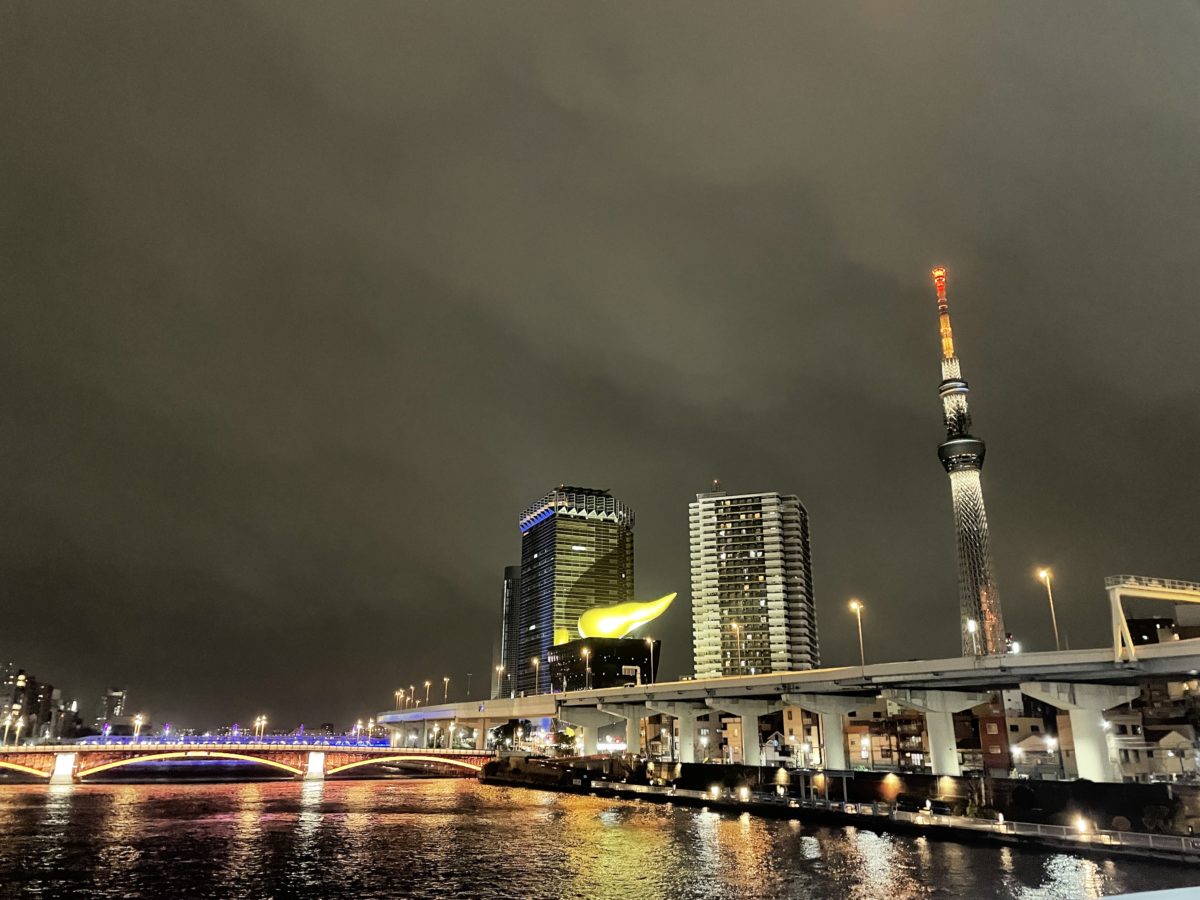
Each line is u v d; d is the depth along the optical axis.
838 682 113.38
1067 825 78.50
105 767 164.12
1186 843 68.31
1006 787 87.69
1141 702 112.00
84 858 83.38
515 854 86.75
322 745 187.50
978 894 64.00
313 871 78.81
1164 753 108.00
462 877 76.06
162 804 134.38
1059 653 88.62
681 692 145.62
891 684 108.62
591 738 188.62
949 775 98.62
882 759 142.00
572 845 91.62
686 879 73.50
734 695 136.38
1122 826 76.88
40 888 70.56
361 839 97.56
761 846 87.19
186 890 70.81
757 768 124.25
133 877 75.25
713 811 117.31
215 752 175.25
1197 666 78.75
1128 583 86.62
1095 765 88.56
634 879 74.12
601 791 153.88
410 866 81.00
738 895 67.75
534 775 177.38
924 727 136.88
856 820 96.06
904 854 79.44
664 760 153.88
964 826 83.69
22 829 102.38
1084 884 65.38
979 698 106.94
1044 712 125.19
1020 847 78.88
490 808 129.38
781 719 172.62
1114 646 85.31
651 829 101.81
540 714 194.75
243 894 69.81
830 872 73.62
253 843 94.38
